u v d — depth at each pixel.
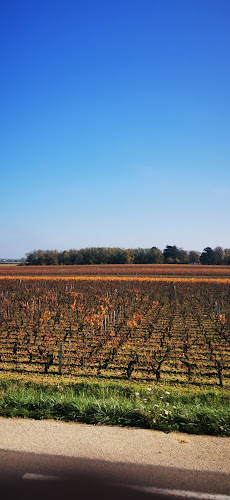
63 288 43.41
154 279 57.41
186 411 6.84
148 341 18.28
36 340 18.22
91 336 19.14
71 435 5.89
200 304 31.72
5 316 24.06
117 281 53.38
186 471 4.86
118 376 12.64
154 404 7.30
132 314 24.75
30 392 8.66
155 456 5.25
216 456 5.29
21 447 5.43
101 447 5.48
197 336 19.50
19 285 44.97
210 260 149.38
